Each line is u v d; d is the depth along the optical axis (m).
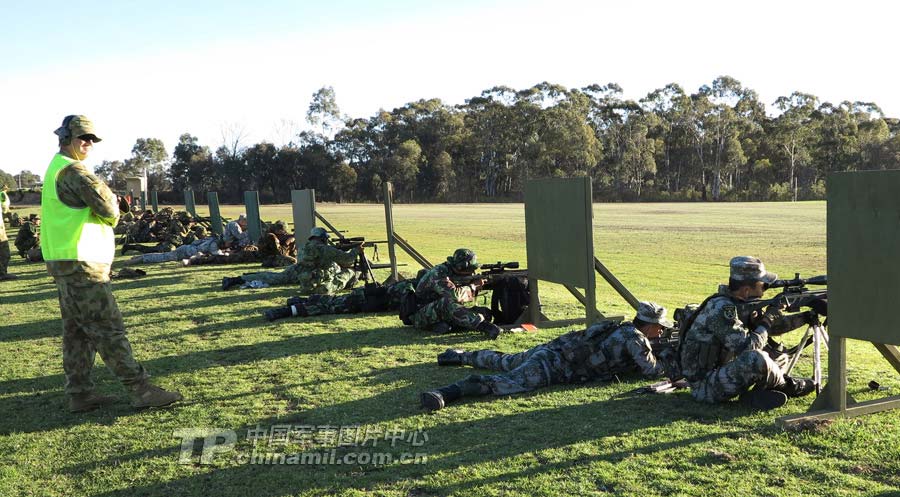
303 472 4.51
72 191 5.59
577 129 98.38
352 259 12.16
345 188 104.88
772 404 5.25
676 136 107.44
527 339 8.26
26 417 5.86
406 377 6.66
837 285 4.88
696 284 13.55
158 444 5.11
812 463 4.30
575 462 4.46
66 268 5.65
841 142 96.44
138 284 14.35
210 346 8.35
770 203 71.25
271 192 105.12
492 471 4.37
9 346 8.68
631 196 97.94
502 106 104.75
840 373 5.01
